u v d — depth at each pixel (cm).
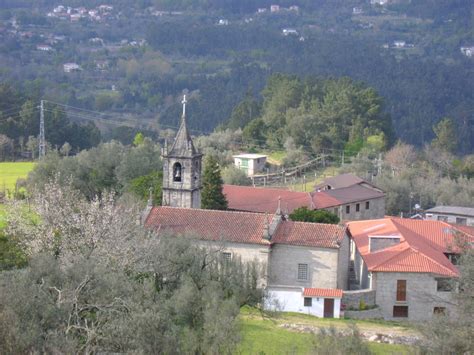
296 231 12338
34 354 6269
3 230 12012
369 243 13075
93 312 7819
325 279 12100
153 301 8069
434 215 19700
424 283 12088
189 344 7562
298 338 9962
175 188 13500
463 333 7325
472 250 8250
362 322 11544
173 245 9631
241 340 8050
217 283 9069
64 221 10569
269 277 11994
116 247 9469
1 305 6944
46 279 7869
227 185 18700
